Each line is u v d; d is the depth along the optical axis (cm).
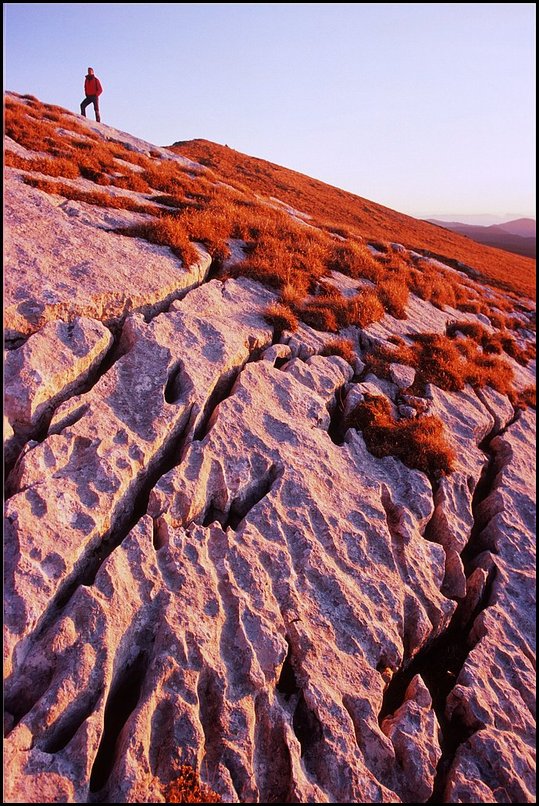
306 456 1442
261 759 910
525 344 3391
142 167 3384
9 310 1306
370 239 4372
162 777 832
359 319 2217
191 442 1323
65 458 1145
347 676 1048
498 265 8400
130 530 1102
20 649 882
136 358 1434
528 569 1473
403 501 1494
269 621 1059
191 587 1052
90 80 4469
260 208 3412
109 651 911
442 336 2498
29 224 1702
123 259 1728
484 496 1802
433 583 1334
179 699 901
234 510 1301
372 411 1722
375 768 952
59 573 969
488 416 2084
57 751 848
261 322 1881
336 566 1230
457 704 1109
